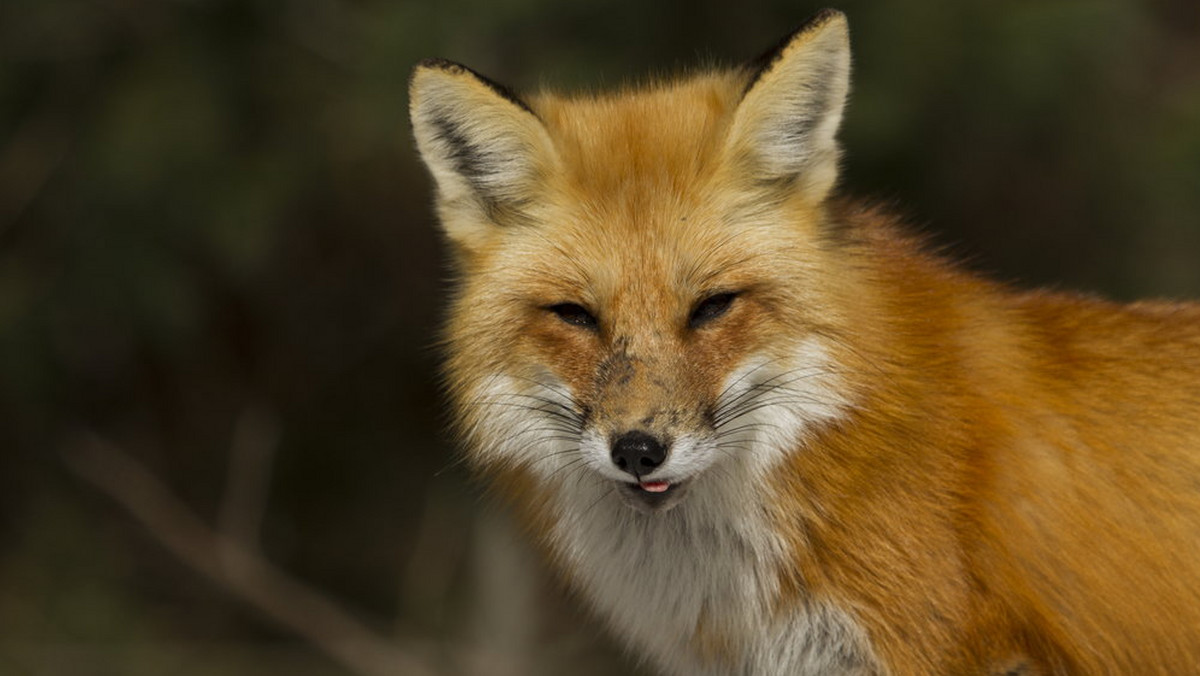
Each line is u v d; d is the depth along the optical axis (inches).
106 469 636.1
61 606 641.6
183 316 577.9
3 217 578.2
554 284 249.0
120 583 660.7
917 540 245.3
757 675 261.7
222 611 666.2
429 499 685.3
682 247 244.8
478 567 639.8
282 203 556.1
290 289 654.5
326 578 684.7
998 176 588.4
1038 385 254.8
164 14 562.3
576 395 246.1
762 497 248.5
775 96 247.1
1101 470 252.1
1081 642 253.0
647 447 233.6
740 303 245.3
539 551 284.0
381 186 603.8
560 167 253.9
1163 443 253.0
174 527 632.4
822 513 246.2
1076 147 576.1
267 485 651.5
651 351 240.7
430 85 257.1
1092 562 251.1
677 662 276.7
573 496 263.1
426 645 640.4
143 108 546.0
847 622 249.4
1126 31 540.4
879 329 248.1
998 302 265.3
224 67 556.4
